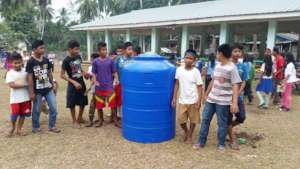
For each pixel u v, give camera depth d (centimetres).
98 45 580
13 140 513
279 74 883
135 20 2234
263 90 828
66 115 695
